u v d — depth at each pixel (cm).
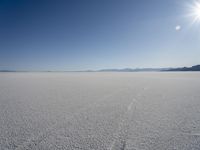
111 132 354
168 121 424
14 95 805
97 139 320
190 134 343
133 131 359
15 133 346
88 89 1039
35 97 751
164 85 1273
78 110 527
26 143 301
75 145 295
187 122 416
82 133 348
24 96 777
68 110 527
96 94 842
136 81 1695
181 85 1269
